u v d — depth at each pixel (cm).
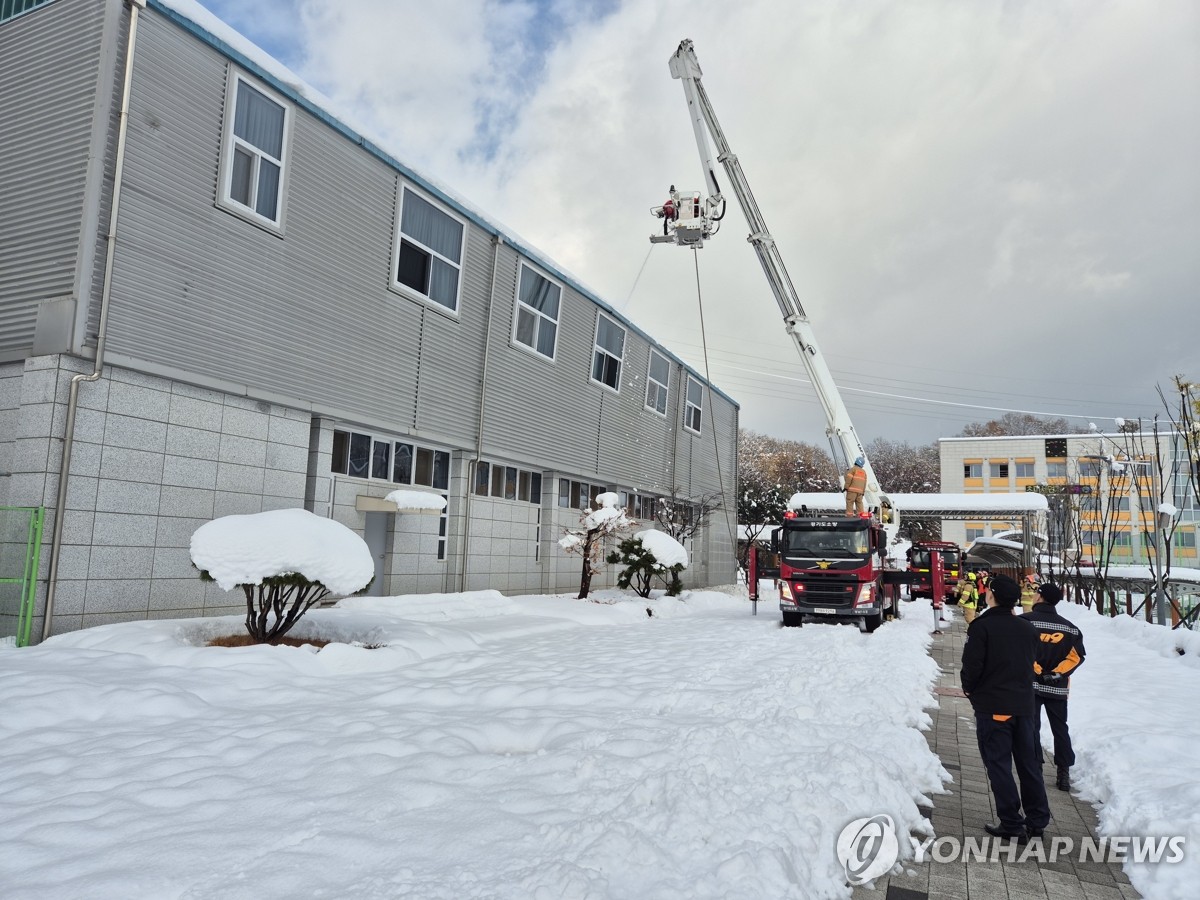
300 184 1328
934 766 619
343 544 982
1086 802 577
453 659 994
